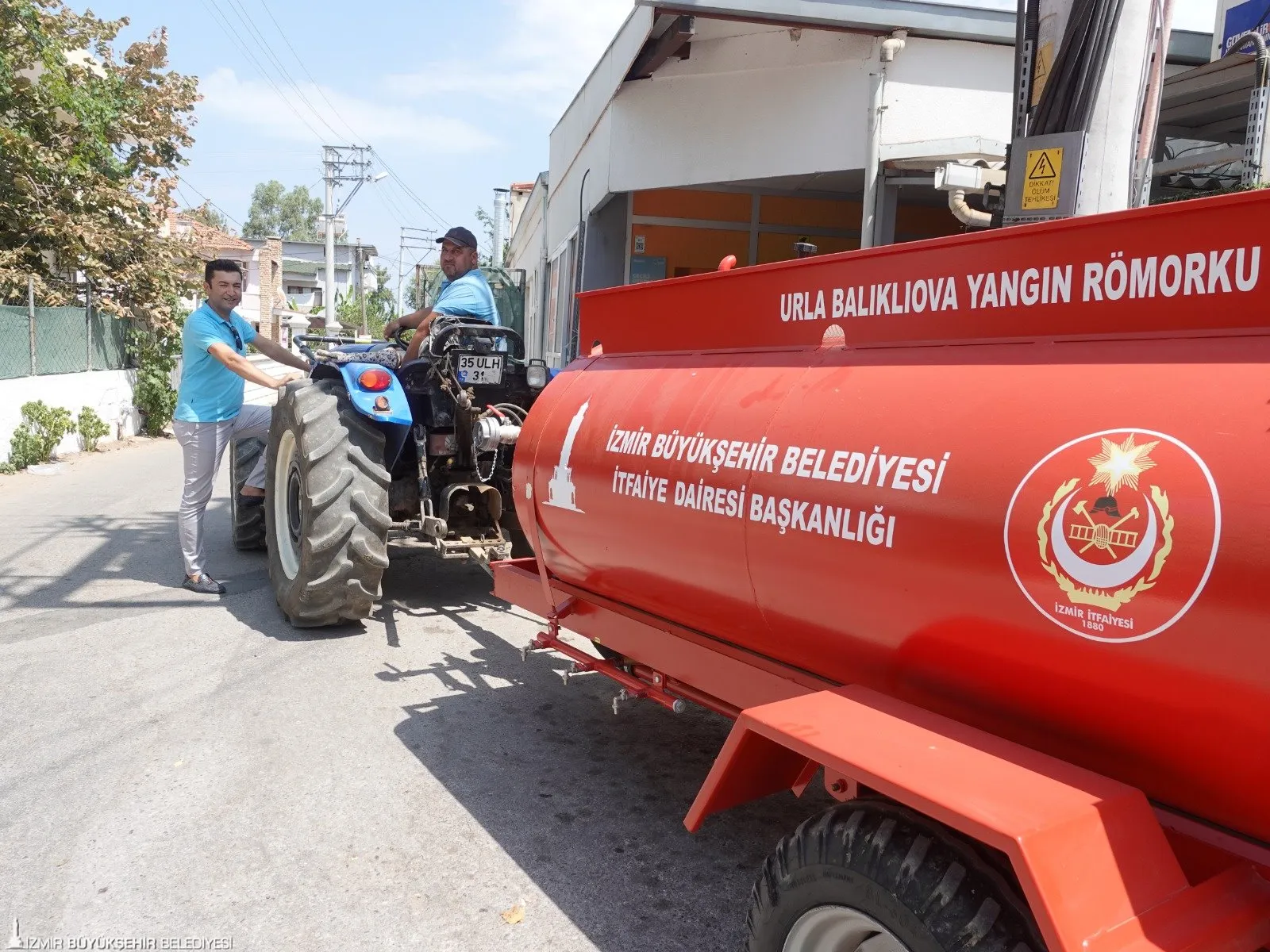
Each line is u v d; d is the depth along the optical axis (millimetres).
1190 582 1528
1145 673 1604
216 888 2729
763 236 10414
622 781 3477
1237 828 1604
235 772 3439
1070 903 1415
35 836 2982
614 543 3031
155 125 15570
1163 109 7242
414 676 4453
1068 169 3861
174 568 6391
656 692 3088
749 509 2412
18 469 10961
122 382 14516
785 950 1933
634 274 10312
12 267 13016
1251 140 5379
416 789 3361
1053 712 1817
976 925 1566
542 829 3111
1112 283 1833
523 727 3920
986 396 1969
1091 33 3760
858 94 7672
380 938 2521
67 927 2535
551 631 3631
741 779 2076
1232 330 1659
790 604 2357
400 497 5383
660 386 3012
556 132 13328
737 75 8273
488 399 5461
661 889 2787
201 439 5590
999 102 7652
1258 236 1601
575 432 3283
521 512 3646
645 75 8641
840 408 2275
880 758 1736
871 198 7566
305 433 4664
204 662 4547
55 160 13367
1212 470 1537
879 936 1838
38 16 13352
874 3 7172
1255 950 1516
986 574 1841
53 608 5422
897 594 2037
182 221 24266
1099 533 1655
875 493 2076
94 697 4102
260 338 6035
